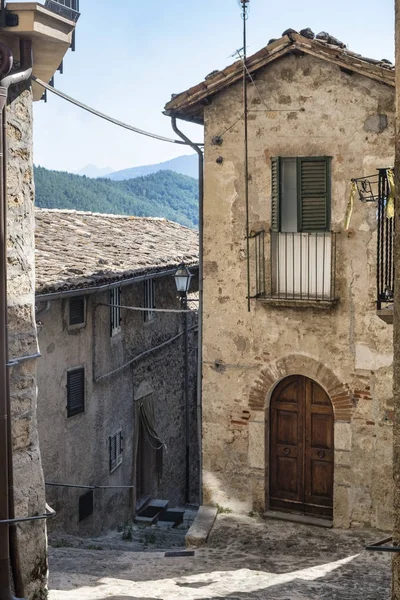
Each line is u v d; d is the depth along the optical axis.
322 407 11.98
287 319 11.86
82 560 10.80
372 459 11.51
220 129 12.01
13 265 5.91
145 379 17.67
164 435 18.83
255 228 11.96
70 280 12.59
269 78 11.67
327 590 8.96
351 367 11.53
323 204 11.55
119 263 15.05
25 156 6.03
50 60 6.34
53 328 13.57
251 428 12.22
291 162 11.70
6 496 5.57
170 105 11.97
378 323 11.32
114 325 15.94
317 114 11.45
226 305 12.23
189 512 19.12
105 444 15.57
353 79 11.19
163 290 18.75
